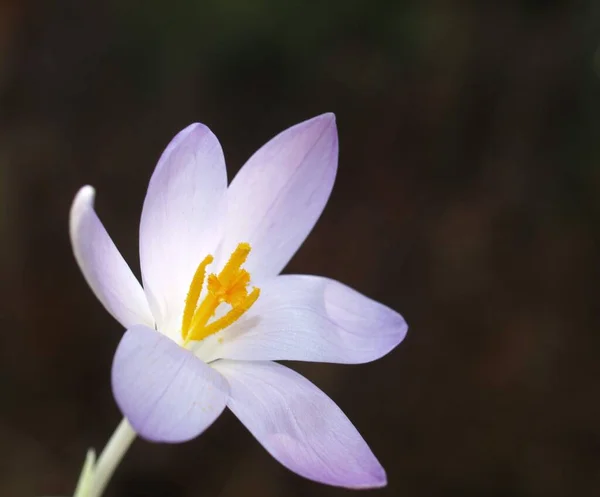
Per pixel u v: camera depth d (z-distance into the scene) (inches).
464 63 26.2
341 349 12.3
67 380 20.3
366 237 23.8
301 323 12.4
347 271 23.0
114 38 23.6
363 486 11.5
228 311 12.5
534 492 20.8
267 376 12.1
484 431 21.4
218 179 12.4
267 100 24.8
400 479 21.0
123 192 22.1
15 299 20.3
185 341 12.2
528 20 27.2
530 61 26.4
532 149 25.6
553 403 21.9
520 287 23.3
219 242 12.5
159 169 11.8
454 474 21.1
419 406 21.6
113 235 21.4
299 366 21.4
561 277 23.5
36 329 20.3
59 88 23.0
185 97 23.8
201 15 23.7
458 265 23.5
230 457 20.7
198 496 20.1
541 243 24.1
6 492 18.7
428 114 25.9
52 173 21.7
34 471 19.2
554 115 25.8
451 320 22.6
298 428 11.7
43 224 21.1
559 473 21.0
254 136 24.6
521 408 21.8
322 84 25.4
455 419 21.6
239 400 11.7
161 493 20.1
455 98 26.0
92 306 21.0
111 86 23.4
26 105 22.6
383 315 12.4
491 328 22.6
